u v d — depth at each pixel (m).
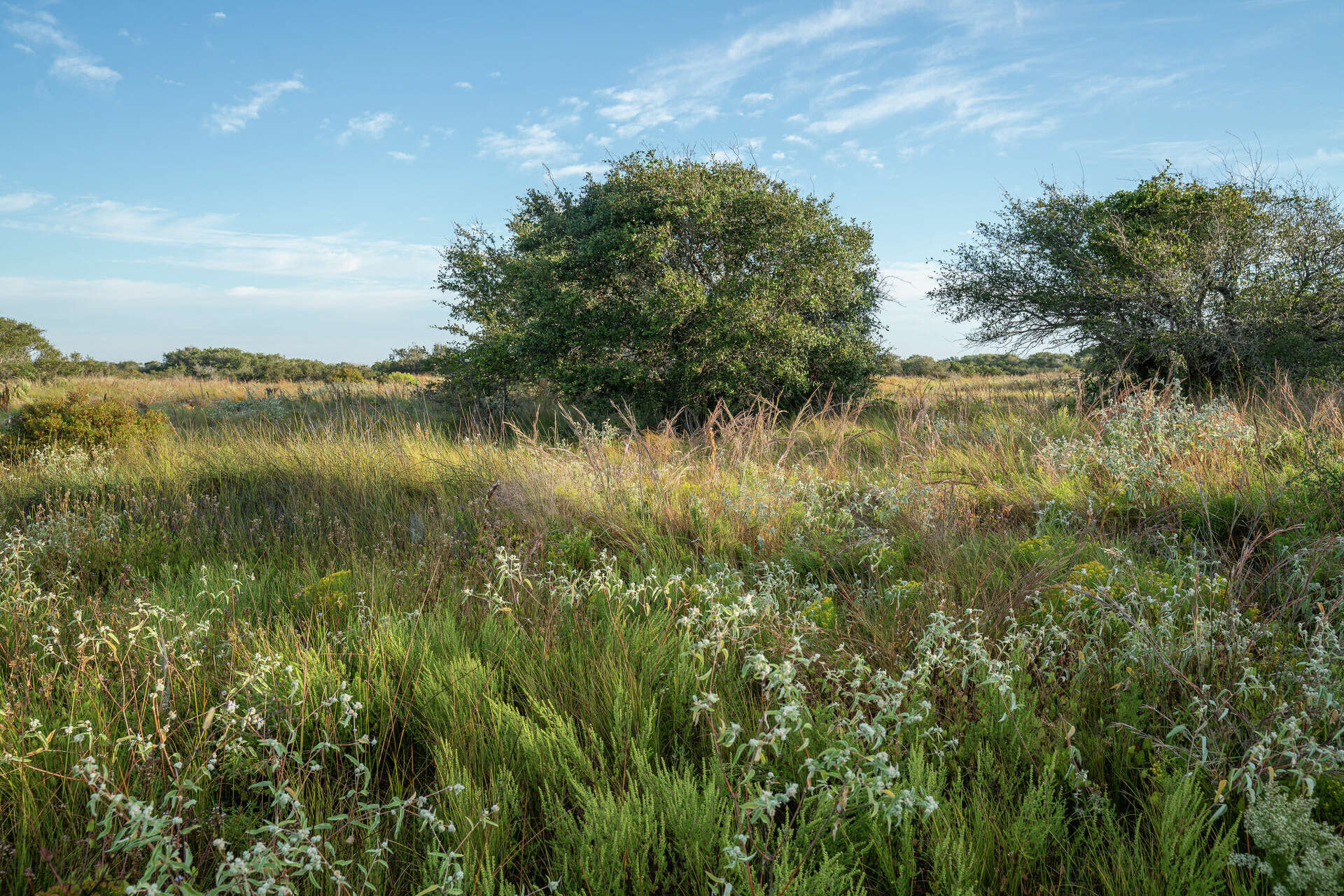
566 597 3.89
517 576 4.04
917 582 3.99
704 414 13.47
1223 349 12.27
